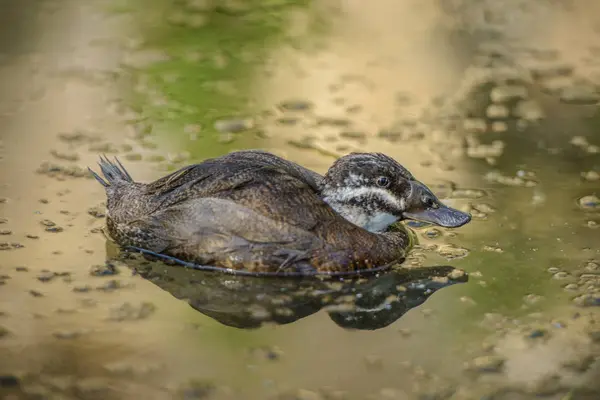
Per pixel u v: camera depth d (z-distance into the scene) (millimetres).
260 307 9906
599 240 11398
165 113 15391
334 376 8703
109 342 9094
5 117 14898
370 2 21266
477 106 16016
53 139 14188
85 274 10367
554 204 12430
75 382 8438
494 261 10992
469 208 12336
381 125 15227
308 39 19078
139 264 10594
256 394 8367
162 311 9695
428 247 11383
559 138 14695
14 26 18734
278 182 10531
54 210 11945
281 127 15023
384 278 10633
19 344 8984
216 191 10414
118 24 19219
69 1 20250
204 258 10414
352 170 11125
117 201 11078
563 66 17812
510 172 13469
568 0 21062
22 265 10523
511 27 19812
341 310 9938
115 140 14242
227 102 15969
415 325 9672
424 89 16734
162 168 13234
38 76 16594
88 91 16125
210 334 9305
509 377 8734
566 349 9172
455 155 14078
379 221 11352
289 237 10359
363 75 17359
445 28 19844
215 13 20172
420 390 8523
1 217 11680
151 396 8281
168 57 17766
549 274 10641
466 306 10016
